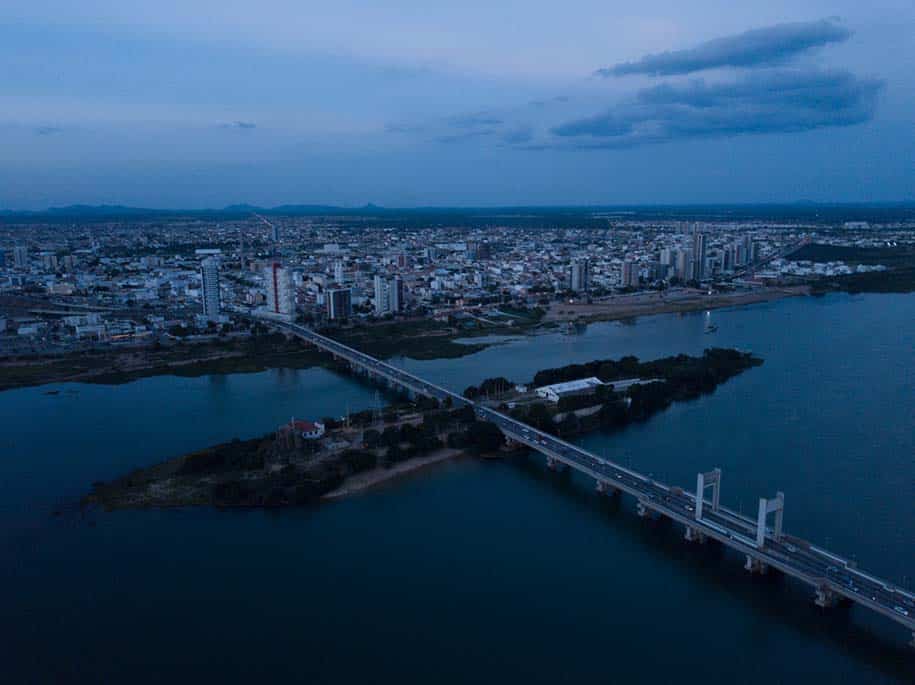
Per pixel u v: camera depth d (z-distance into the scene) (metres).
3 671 180.38
